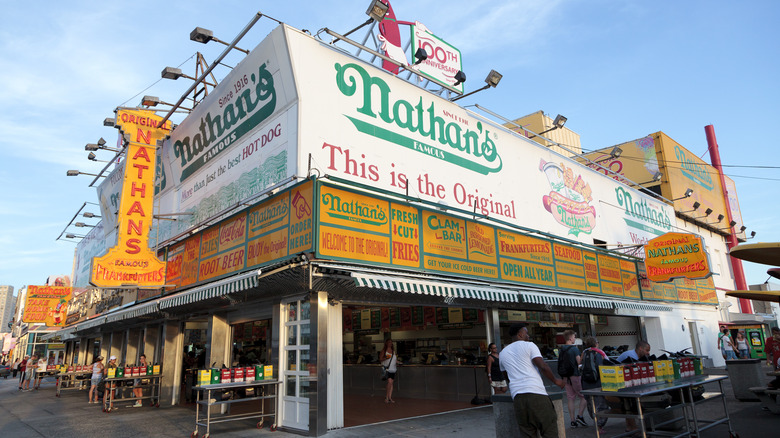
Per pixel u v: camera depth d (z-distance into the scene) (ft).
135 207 42.14
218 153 40.50
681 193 92.89
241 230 35.47
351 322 60.29
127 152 42.91
